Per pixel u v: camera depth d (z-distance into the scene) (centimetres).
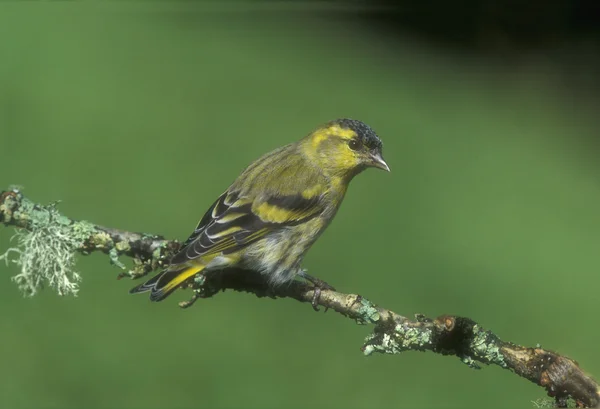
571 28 2341
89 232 604
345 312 612
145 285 598
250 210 674
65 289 595
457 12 2431
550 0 2330
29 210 595
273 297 663
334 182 719
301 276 659
